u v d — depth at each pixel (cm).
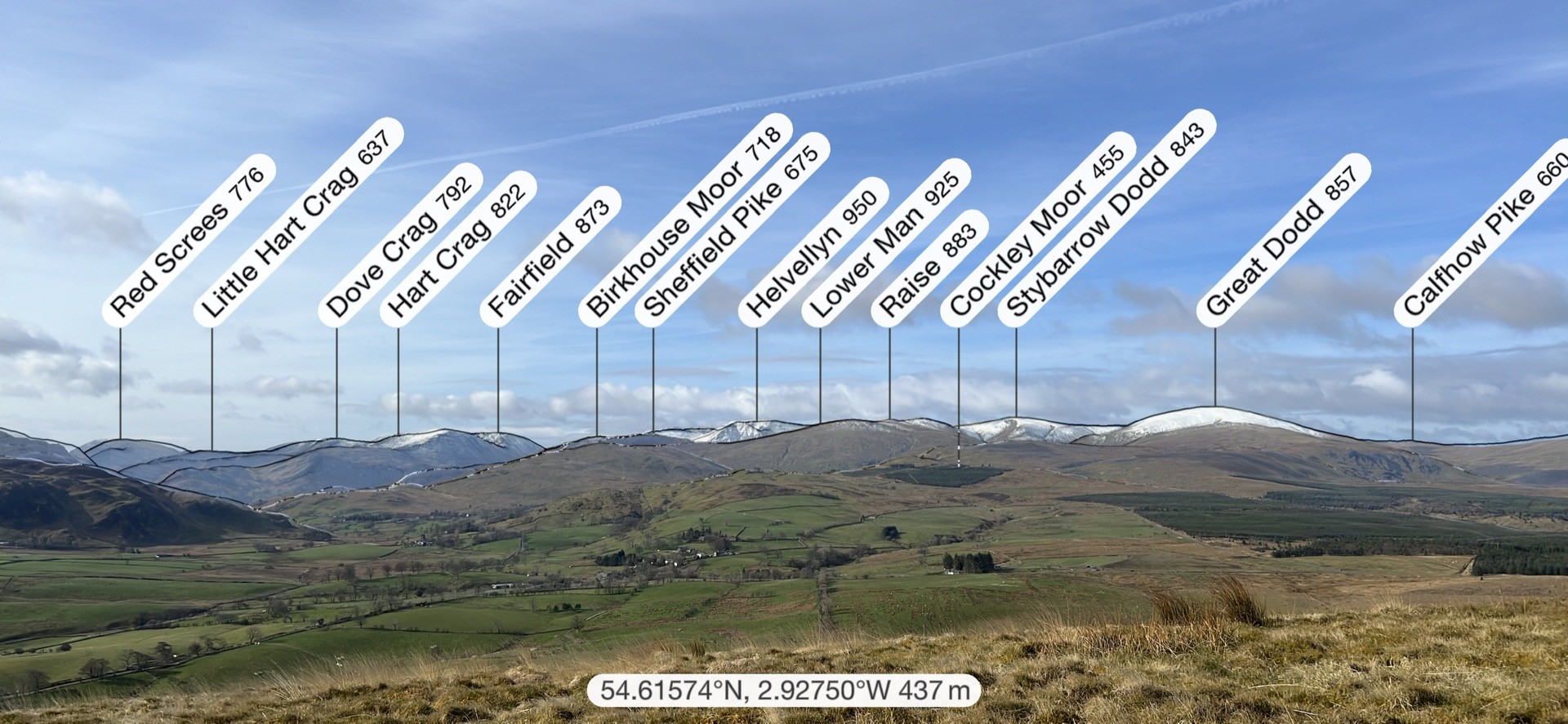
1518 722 910
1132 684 1110
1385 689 1021
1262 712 1010
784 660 1381
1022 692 1143
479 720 1225
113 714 1325
